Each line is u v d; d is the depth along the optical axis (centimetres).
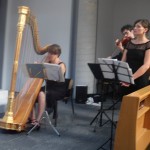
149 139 311
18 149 330
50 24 722
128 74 321
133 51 370
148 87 311
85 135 398
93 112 561
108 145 355
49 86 431
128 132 247
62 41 714
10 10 752
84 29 681
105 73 360
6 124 371
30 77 384
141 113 287
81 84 686
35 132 398
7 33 754
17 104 402
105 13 788
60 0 711
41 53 403
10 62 756
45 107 422
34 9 732
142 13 812
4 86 760
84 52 683
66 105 620
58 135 389
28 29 639
